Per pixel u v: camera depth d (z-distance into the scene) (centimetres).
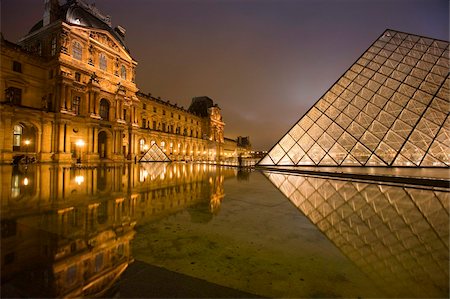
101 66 5006
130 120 5581
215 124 10950
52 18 4481
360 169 2627
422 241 512
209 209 816
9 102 3297
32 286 323
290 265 403
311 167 3077
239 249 470
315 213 767
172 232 568
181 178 1869
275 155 3575
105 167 2880
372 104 3566
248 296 309
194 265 398
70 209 770
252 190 1261
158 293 313
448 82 3450
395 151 3064
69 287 322
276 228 608
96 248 461
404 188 1305
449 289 327
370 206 862
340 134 3350
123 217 690
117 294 309
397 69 3881
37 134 3694
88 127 4400
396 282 348
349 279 356
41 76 4128
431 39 4053
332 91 3969
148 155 5853
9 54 3716
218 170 2908
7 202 850
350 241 518
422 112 3272
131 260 412
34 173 1917
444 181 1333
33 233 538
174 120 8356
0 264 385
